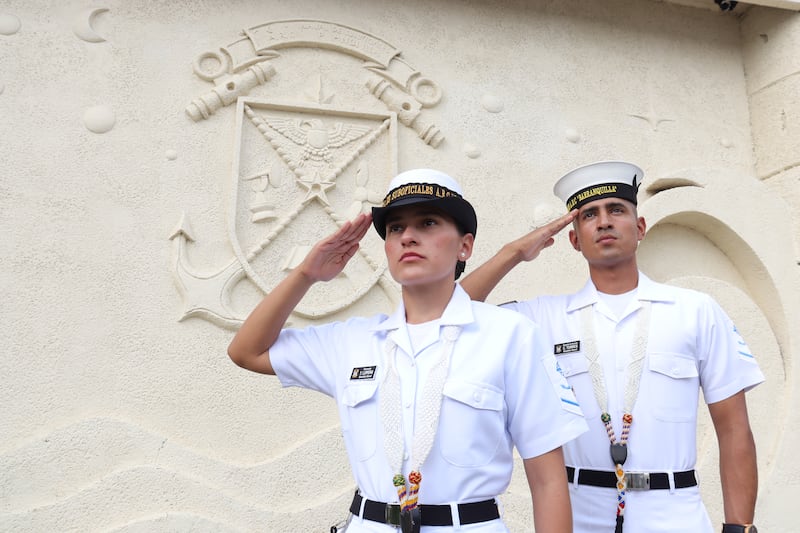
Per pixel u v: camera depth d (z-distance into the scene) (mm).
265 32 3510
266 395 3045
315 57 3574
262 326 1665
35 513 2590
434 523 1349
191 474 2814
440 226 1533
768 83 4098
